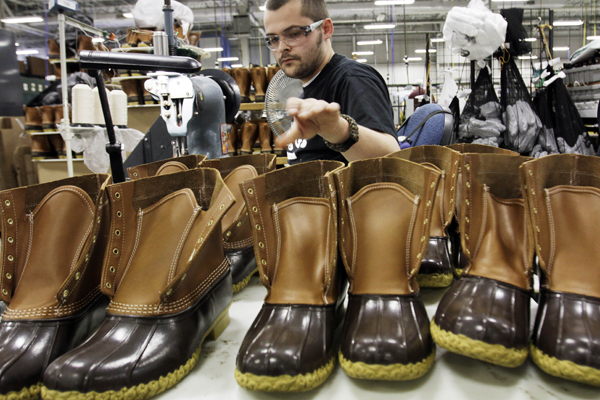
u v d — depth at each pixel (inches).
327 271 25.8
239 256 34.9
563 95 113.6
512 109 103.4
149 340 22.0
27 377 21.1
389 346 21.0
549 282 24.2
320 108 24.7
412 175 27.5
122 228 25.3
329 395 20.9
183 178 27.5
